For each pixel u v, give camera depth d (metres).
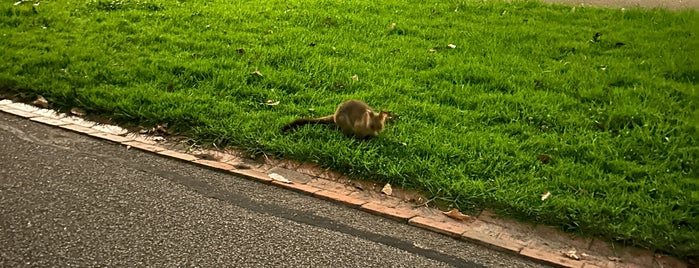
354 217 4.49
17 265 4.02
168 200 4.56
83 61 6.07
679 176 4.82
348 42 6.74
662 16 7.59
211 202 4.56
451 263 4.18
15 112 5.41
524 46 6.75
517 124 5.38
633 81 6.04
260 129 5.21
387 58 6.43
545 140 5.17
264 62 6.23
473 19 7.49
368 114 5.03
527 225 4.43
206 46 6.47
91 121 5.36
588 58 6.51
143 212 4.45
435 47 6.68
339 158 4.86
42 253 4.11
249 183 4.75
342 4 7.80
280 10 7.52
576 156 5.03
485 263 4.19
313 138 5.12
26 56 6.12
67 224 4.32
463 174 4.77
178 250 4.18
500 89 5.94
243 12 7.40
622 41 6.90
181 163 4.92
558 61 6.45
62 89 5.61
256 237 4.30
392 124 5.32
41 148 5.00
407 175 4.74
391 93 5.78
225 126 5.23
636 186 4.71
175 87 5.75
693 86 5.95
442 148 5.00
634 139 5.21
